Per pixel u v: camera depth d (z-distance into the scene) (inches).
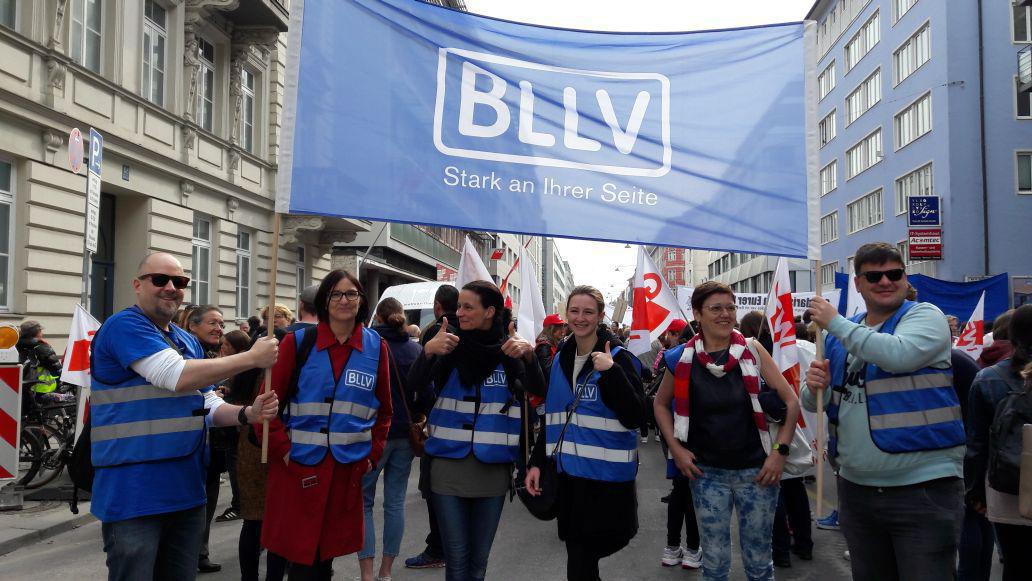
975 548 171.2
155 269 129.6
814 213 155.5
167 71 580.4
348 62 148.1
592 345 153.3
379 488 356.2
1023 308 142.8
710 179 157.4
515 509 307.1
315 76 145.9
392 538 200.7
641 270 295.4
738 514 145.8
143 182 540.1
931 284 489.7
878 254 131.1
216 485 214.8
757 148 158.1
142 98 527.8
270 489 138.2
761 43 160.7
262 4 640.4
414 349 214.8
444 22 154.1
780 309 255.1
